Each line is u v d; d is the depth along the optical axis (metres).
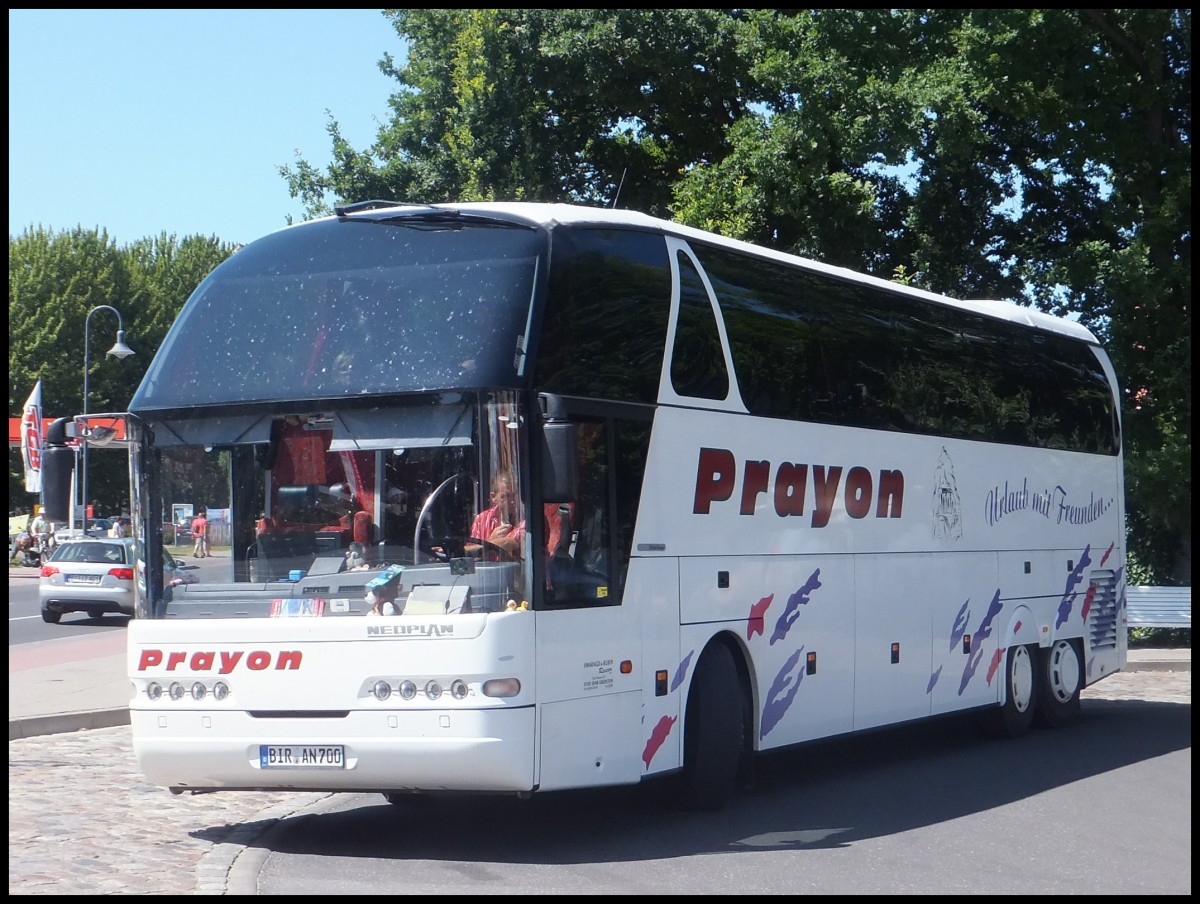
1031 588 16.00
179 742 9.12
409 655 8.69
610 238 9.88
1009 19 23.44
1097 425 18.12
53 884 7.90
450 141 29.33
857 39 24.70
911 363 13.88
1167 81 25.59
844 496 12.46
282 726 8.91
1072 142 25.22
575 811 10.93
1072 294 27.59
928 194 28.16
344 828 10.22
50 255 79.88
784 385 11.71
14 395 77.69
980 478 15.01
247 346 9.47
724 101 30.94
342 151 30.08
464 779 8.66
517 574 8.77
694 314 10.64
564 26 28.83
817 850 9.36
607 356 9.62
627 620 9.61
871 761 14.02
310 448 9.13
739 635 10.87
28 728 14.54
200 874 8.31
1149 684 21.72
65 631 30.64
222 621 9.09
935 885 8.32
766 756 14.49
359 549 8.98
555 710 8.91
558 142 30.86
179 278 86.25
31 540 66.31
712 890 8.12
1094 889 8.29
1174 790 12.06
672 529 10.15
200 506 9.33
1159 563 26.89
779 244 28.33
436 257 9.38
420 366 8.98
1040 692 16.30
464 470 8.83
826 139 25.33
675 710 10.09
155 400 9.50
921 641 13.65
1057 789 12.09
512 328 8.97
